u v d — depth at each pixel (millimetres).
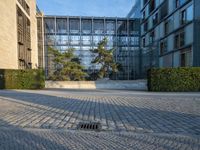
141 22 47125
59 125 7020
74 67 32375
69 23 44781
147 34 43969
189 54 27703
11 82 22688
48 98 14156
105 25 45844
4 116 8289
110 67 35906
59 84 26688
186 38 28375
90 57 44156
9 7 26656
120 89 23734
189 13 27625
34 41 39281
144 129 6605
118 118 8055
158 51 38656
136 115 8594
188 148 4988
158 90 20094
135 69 46281
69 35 44625
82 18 44812
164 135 6016
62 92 18922
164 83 20047
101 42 35656
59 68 32844
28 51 35844
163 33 36406
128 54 46344
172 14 32844
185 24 28375
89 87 26516
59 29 44625
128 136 5938
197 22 26109
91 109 9914
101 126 6934
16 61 28844
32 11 38281
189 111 9453
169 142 5430
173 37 32594
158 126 6934
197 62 26109
